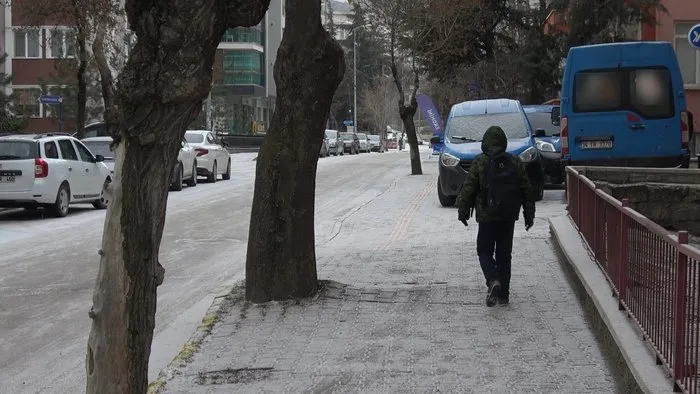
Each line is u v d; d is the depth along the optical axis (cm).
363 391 565
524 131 1683
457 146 1667
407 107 2794
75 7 2377
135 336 376
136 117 366
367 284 895
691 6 2723
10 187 1652
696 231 1293
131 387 377
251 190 2370
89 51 3177
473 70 3403
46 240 1394
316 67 771
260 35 6944
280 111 789
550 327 707
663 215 1298
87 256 1217
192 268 1100
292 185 796
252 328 726
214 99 5484
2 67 4103
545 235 1206
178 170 2338
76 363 677
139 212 370
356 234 1376
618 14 2647
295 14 759
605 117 1564
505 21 3403
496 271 778
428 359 630
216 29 380
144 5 367
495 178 765
